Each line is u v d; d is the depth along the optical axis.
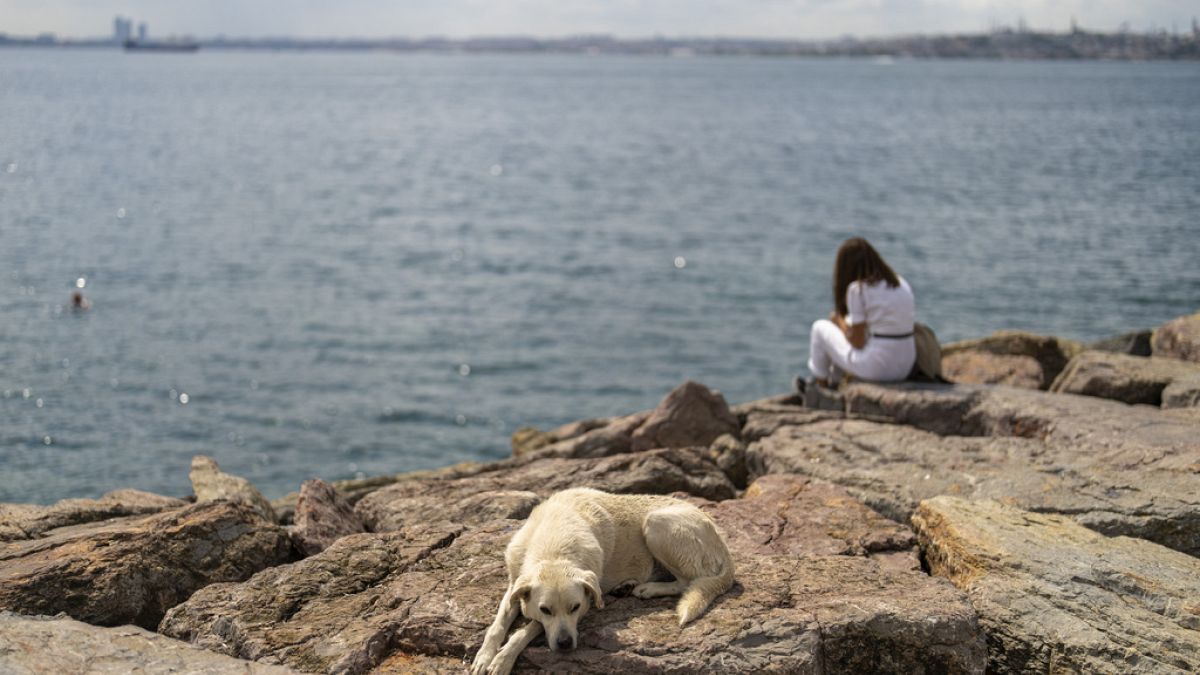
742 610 4.91
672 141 90.62
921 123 109.88
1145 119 110.75
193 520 6.26
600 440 9.44
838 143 85.38
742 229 41.38
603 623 4.79
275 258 35.34
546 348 24.44
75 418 19.23
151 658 4.52
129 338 24.72
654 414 9.49
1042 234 36.72
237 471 17.09
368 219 45.16
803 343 24.52
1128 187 49.84
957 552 5.88
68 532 6.44
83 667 4.38
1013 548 5.80
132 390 20.97
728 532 6.31
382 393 21.20
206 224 42.75
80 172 61.31
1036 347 13.05
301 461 17.61
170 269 32.91
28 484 16.08
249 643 4.85
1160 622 5.16
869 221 42.03
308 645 4.81
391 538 6.09
